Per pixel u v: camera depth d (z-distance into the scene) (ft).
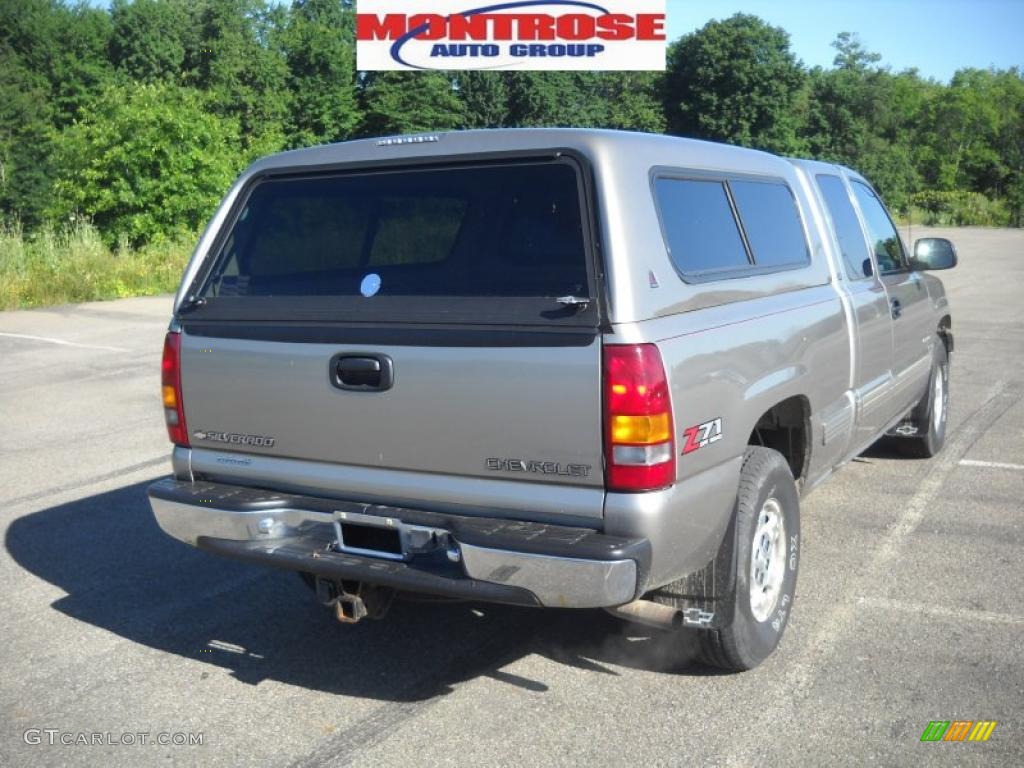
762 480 13.04
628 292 10.82
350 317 12.12
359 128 162.40
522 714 12.57
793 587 14.32
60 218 93.30
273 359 12.61
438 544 11.75
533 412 10.96
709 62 202.39
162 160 90.79
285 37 158.71
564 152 11.51
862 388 17.81
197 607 16.39
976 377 36.17
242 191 13.84
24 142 136.36
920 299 21.70
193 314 13.47
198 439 13.55
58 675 13.97
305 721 12.55
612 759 11.43
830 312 15.85
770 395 13.38
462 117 160.15
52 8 172.04
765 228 14.88
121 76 162.09
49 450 27.25
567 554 10.52
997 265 95.91
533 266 11.34
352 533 12.37
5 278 63.36
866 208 19.67
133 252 79.05
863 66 242.99
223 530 12.82
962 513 20.24
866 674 13.38
